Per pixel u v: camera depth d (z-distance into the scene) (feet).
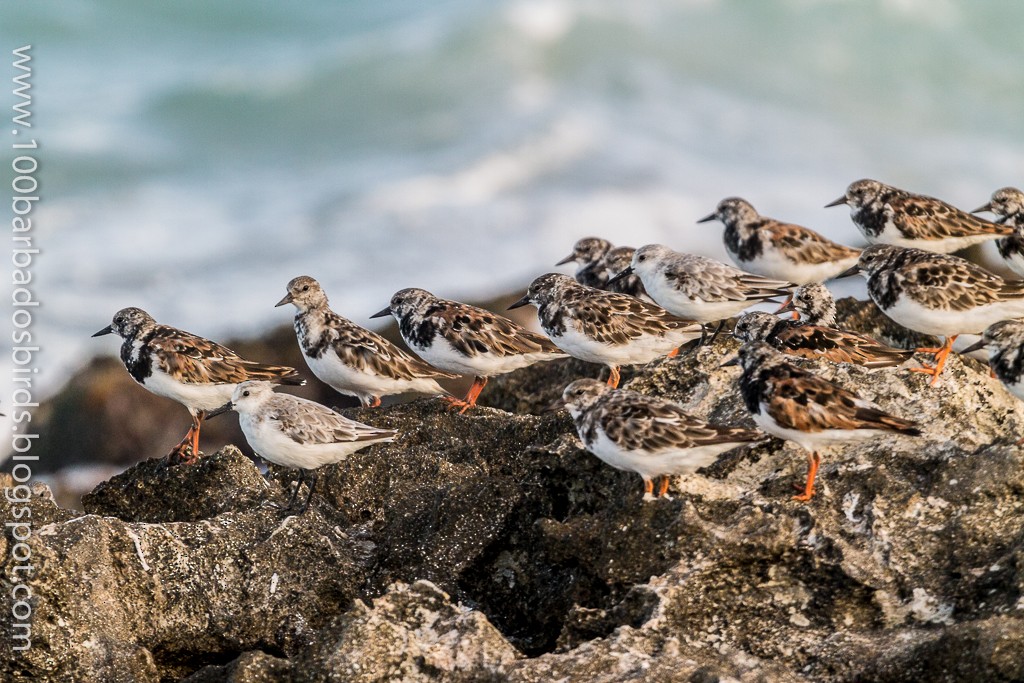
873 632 33.01
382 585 38.68
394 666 32.04
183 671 38.40
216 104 132.77
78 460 73.20
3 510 40.27
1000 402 43.50
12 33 147.95
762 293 50.52
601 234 106.01
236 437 72.23
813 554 33.81
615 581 34.58
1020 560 32.19
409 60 135.64
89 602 36.01
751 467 38.75
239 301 94.07
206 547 38.37
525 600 38.11
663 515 34.71
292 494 43.37
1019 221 55.36
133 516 44.37
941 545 34.24
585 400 36.70
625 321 47.75
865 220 55.36
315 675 31.96
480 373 50.78
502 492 39.06
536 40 136.77
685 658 31.24
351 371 50.31
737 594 33.81
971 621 30.89
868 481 36.17
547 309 49.11
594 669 31.07
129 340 49.14
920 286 45.93
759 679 30.50
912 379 41.27
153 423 73.20
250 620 37.76
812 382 35.88
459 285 96.58
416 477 43.52
